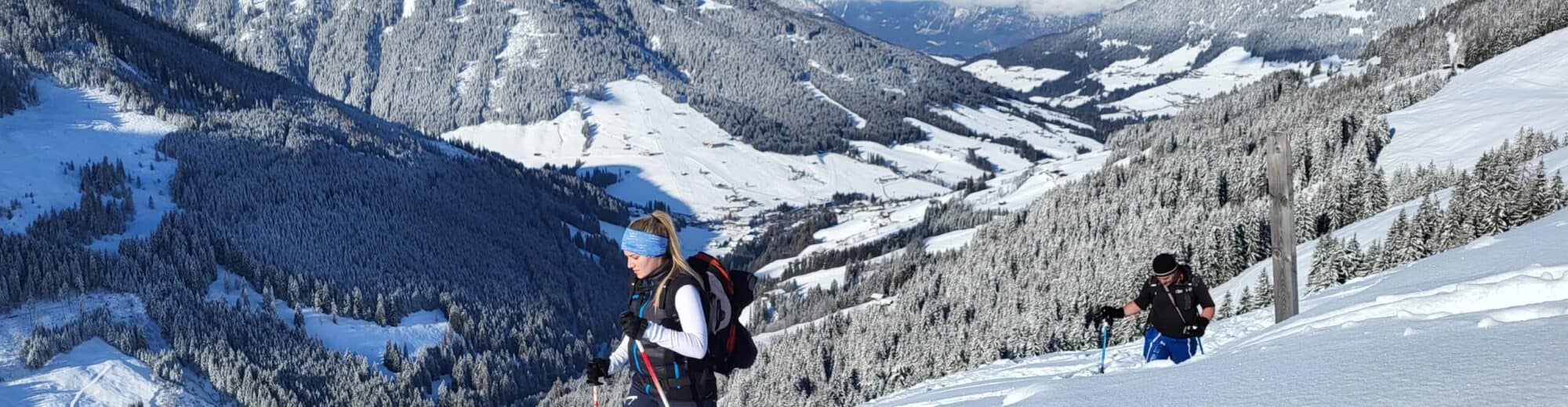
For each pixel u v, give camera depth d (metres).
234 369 132.88
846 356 94.75
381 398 139.75
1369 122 102.88
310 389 138.50
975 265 121.38
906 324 96.12
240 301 155.25
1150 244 86.94
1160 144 193.75
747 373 100.94
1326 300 20.64
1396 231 38.00
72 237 165.75
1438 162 87.62
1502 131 88.00
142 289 149.00
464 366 153.00
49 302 142.12
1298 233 72.00
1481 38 153.75
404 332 166.00
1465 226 37.22
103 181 199.12
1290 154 16.70
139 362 131.12
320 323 161.75
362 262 192.25
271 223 199.25
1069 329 53.47
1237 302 39.84
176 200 199.88
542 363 164.12
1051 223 131.25
